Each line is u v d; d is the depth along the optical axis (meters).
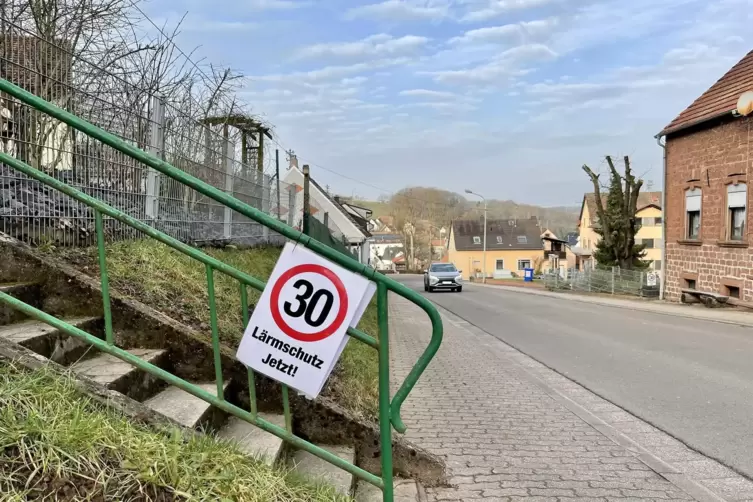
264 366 2.81
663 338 11.53
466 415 6.00
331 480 3.44
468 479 4.20
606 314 17.20
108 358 3.79
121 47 9.26
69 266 4.38
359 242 37.84
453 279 32.25
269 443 3.47
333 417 4.12
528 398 6.76
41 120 4.81
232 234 9.83
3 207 4.46
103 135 2.65
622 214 32.38
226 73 12.68
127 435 2.63
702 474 4.34
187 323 4.47
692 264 20.52
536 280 55.19
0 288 3.67
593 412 6.12
